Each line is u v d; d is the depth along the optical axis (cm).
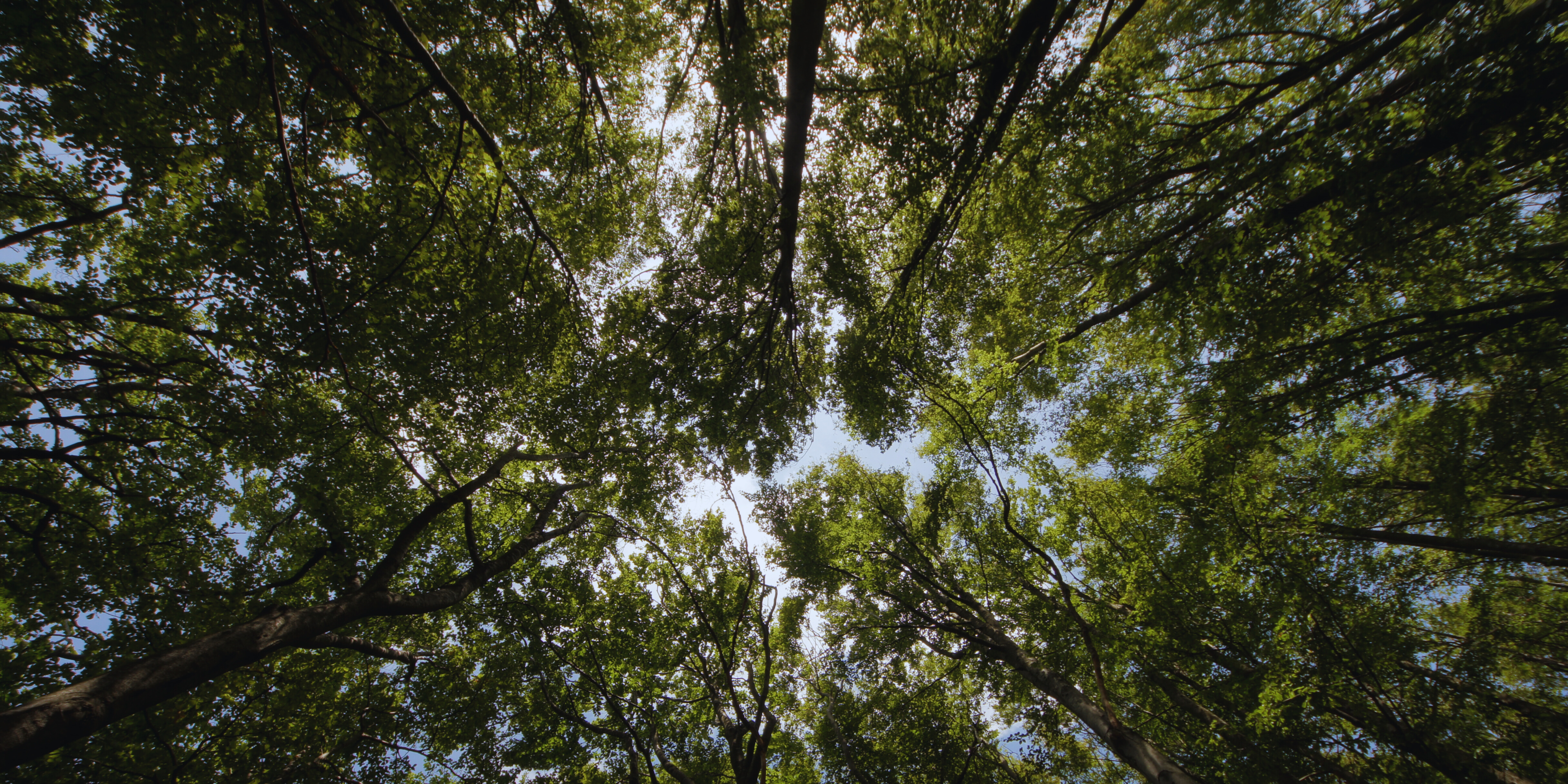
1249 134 956
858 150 898
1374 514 1055
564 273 955
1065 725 1366
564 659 1261
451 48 848
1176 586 951
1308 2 962
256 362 925
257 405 941
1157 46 1055
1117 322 1336
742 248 1014
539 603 1320
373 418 995
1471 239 820
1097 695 1033
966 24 756
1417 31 719
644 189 1239
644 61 1152
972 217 1109
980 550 1285
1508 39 610
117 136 773
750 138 1078
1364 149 726
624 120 1212
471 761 1209
